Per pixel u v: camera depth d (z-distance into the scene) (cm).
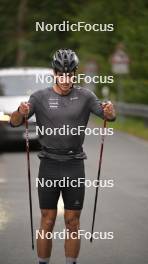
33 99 985
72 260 1013
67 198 1002
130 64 4894
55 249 1226
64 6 7538
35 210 1600
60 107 979
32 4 8019
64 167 988
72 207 1002
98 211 1580
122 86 4859
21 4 8019
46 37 7656
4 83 3003
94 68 5494
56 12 7550
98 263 1137
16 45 7875
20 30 8050
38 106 984
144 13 4894
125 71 4338
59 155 987
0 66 8206
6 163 2481
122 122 4269
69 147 984
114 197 1767
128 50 4862
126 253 1203
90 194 1811
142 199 1738
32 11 7988
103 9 5888
